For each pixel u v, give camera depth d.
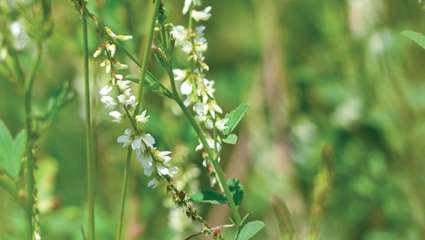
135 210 5.05
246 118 5.98
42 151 5.84
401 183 5.54
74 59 5.16
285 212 3.13
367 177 5.68
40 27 2.94
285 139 5.87
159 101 4.62
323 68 6.03
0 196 4.36
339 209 5.74
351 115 5.72
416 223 5.48
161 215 5.03
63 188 6.06
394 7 5.27
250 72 6.49
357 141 5.78
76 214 5.02
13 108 5.75
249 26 6.85
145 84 2.62
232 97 6.39
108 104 2.57
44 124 3.05
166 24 2.61
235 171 5.85
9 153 2.96
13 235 4.44
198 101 2.65
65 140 6.00
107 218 5.13
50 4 2.94
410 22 5.26
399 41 5.30
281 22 6.08
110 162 5.16
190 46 2.61
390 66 5.38
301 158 5.80
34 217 2.91
